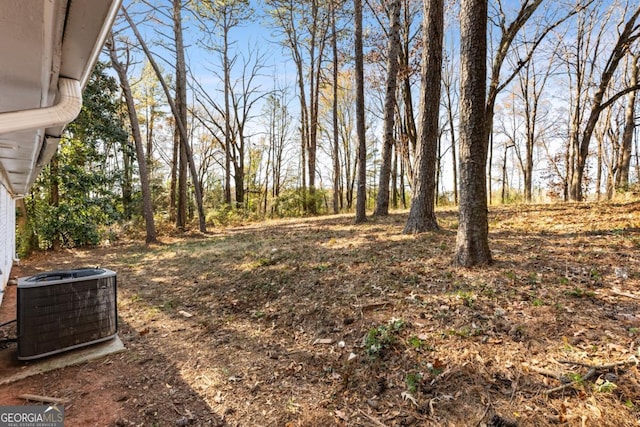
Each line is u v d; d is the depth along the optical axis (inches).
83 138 438.0
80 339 127.1
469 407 83.7
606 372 85.7
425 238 220.7
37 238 385.1
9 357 122.9
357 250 216.7
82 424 88.8
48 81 63.7
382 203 373.1
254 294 178.1
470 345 105.0
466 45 155.8
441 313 124.6
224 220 575.5
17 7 40.4
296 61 671.8
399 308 133.6
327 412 89.2
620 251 160.7
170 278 229.8
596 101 418.0
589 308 115.1
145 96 719.1
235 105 768.3
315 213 593.0
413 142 464.1
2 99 72.6
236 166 764.6
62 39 51.1
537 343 101.2
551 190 789.2
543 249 177.5
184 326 151.9
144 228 514.0
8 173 176.9
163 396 100.3
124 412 93.4
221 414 91.5
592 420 74.3
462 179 164.1
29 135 93.2
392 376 98.9
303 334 131.3
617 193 425.4
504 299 127.8
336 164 589.9
